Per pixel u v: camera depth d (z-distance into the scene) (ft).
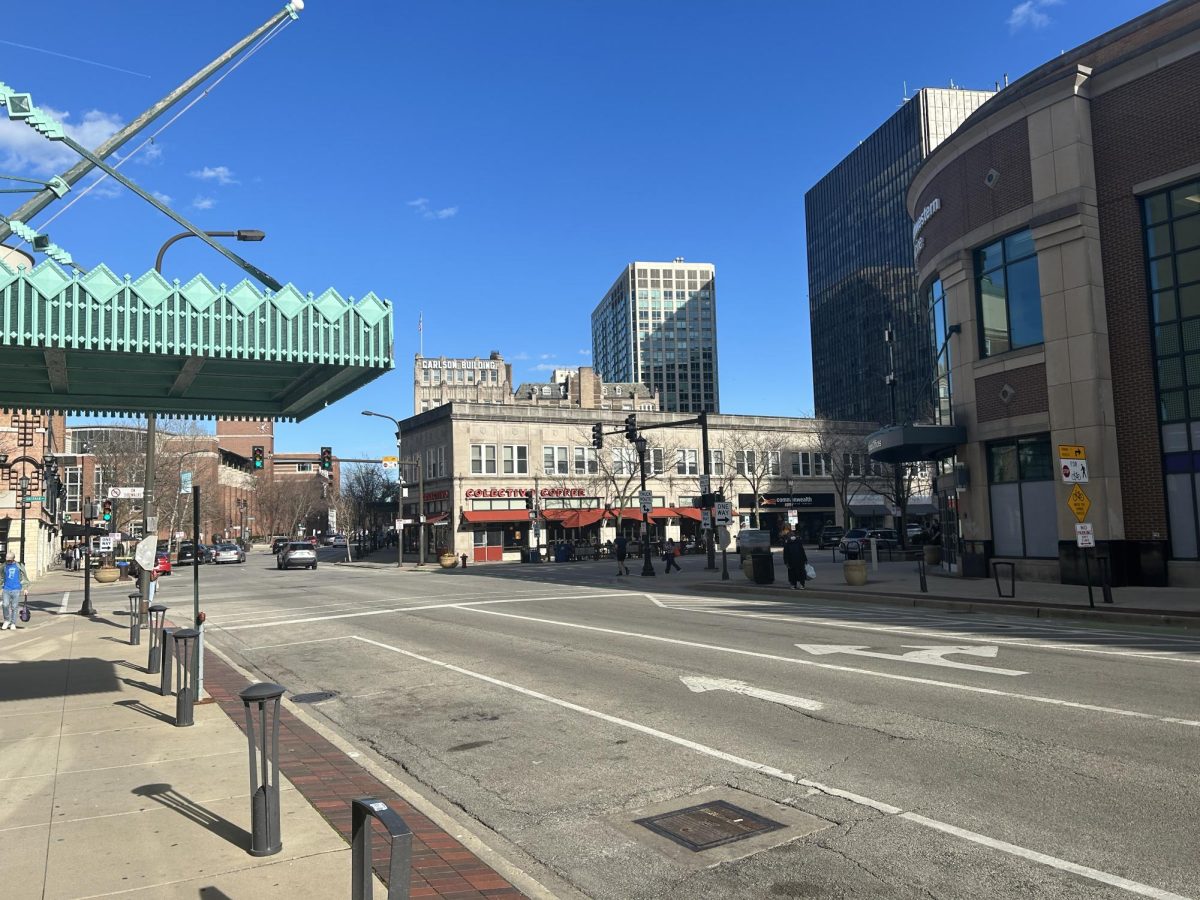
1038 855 15.46
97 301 22.33
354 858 11.76
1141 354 65.46
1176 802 17.87
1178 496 63.31
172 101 34.73
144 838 16.79
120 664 41.47
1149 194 65.67
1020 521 74.18
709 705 28.50
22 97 31.04
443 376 541.34
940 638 42.63
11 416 152.97
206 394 34.65
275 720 16.26
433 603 72.28
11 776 21.35
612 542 172.76
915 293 353.10
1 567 61.26
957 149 80.43
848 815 17.90
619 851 16.70
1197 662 34.32
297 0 37.19
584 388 298.35
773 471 212.84
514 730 26.53
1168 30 66.74
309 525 437.17
